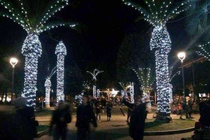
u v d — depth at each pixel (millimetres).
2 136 3605
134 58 38469
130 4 18688
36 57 17375
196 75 39750
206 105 8633
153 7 18484
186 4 18734
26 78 17062
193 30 22016
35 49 17266
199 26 21625
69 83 49906
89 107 9750
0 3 16531
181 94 47438
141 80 38438
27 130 4219
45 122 20328
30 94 16922
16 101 5941
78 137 9586
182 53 23656
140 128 9016
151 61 37844
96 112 22172
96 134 14789
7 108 4055
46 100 45000
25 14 17016
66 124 9438
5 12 17375
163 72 18500
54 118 9422
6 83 37656
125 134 14812
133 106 10109
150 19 19016
